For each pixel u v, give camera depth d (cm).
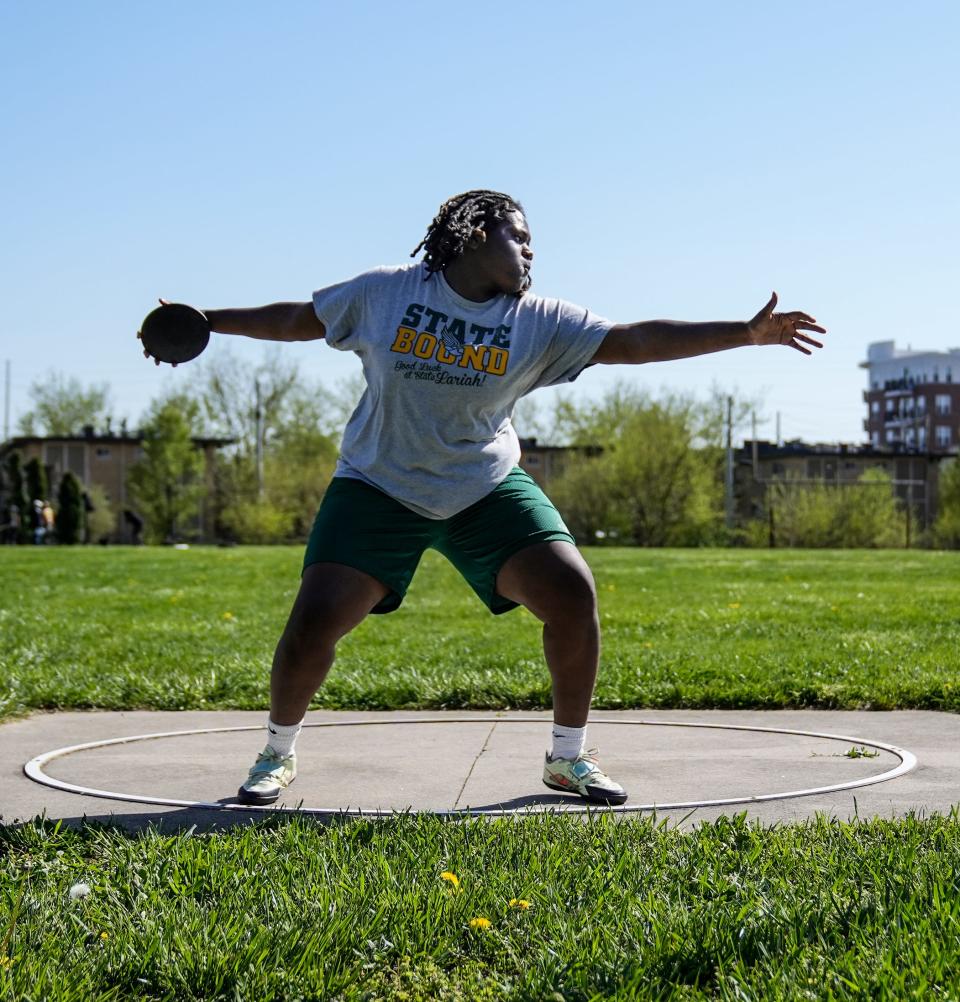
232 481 6038
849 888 287
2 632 984
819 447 8188
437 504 394
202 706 647
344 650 847
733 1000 228
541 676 705
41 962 246
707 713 603
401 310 386
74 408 7856
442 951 256
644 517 5453
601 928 262
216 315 409
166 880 303
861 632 945
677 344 386
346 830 346
